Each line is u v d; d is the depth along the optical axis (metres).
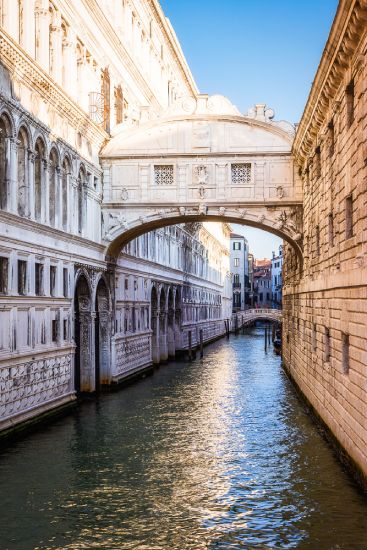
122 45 31.55
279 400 28.78
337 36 15.98
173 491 15.36
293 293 34.09
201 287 64.69
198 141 28.34
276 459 18.19
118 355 31.70
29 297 20.06
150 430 21.97
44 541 12.41
